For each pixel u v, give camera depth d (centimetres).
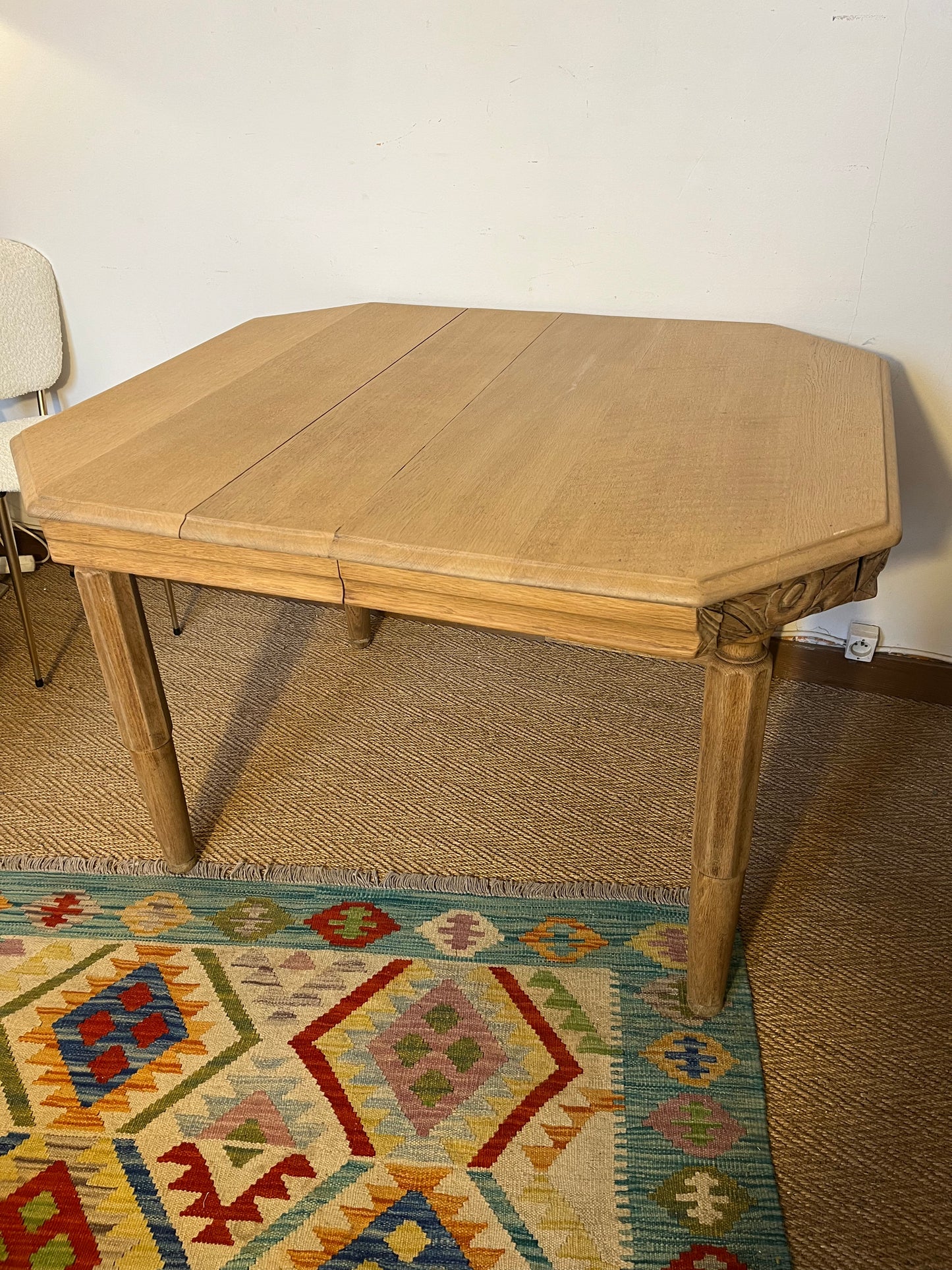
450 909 164
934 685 209
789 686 217
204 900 166
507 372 166
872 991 148
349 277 216
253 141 206
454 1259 116
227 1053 140
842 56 164
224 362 176
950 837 176
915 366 184
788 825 179
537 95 184
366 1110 132
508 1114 132
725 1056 139
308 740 203
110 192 221
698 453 132
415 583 115
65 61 209
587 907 164
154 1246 118
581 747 200
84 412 155
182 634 238
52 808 187
